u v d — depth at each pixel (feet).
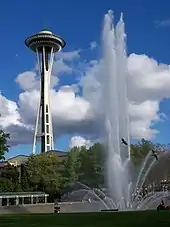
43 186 362.12
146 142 306.76
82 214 105.70
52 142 564.30
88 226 69.26
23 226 72.54
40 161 370.32
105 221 78.69
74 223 76.02
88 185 326.44
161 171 254.68
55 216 100.01
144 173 245.45
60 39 586.04
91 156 329.72
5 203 302.66
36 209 180.04
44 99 572.92
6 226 73.46
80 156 342.85
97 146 330.34
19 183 363.15
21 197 311.88
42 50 586.86
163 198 164.76
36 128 567.18
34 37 573.74
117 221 77.97
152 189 248.93
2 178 373.61
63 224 74.54
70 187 340.80
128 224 71.41
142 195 172.76
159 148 269.44
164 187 252.21
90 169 330.34
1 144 204.03
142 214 97.45
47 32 576.61
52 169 365.40
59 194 356.79
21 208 182.39
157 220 78.02
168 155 257.55
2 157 204.54
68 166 347.56
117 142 177.37
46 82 579.07
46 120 567.18
